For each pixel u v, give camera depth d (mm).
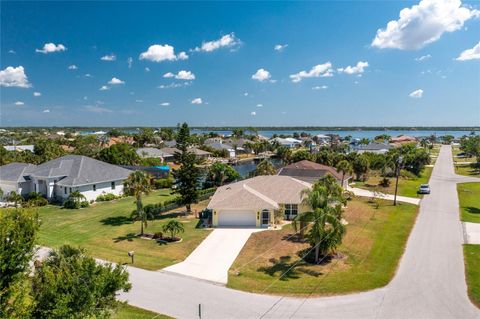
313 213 29062
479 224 41094
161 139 193375
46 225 42250
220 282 25766
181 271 27953
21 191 56500
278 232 38906
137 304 22281
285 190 47219
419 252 31547
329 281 25656
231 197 42906
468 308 21531
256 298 23109
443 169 95875
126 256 31516
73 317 14133
